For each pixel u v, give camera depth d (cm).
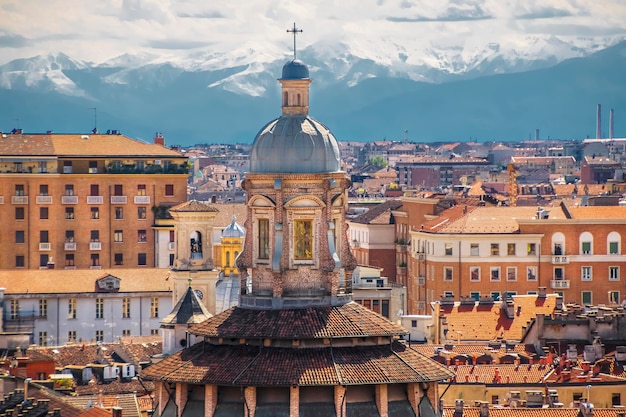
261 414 18975
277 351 19312
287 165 19975
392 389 19288
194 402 19425
